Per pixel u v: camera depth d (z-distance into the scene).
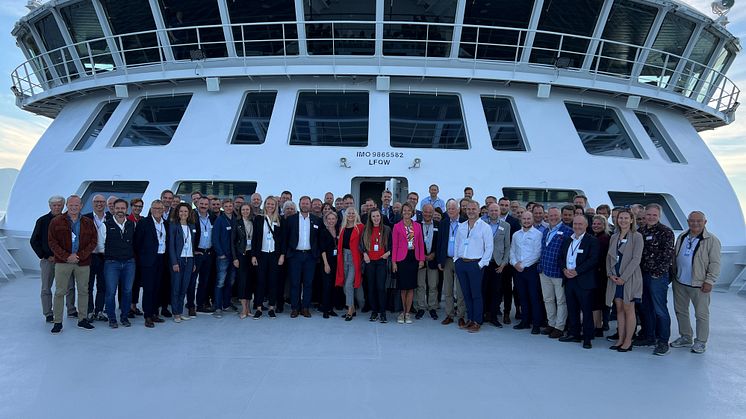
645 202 14.27
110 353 6.92
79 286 8.34
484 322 9.48
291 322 9.02
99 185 13.99
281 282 9.89
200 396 5.37
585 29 14.53
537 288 8.53
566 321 8.35
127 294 8.52
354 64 14.06
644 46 15.14
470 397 5.47
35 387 5.59
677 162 15.52
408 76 13.84
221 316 9.42
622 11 14.55
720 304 11.89
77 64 15.94
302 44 13.98
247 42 13.98
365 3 13.77
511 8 13.97
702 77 16.98
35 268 14.38
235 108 14.14
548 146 13.88
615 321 10.16
